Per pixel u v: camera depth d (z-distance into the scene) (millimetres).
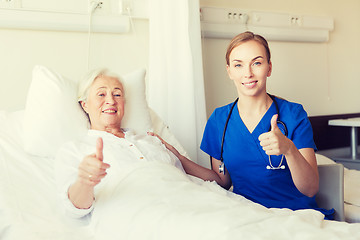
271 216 1041
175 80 2281
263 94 1542
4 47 2078
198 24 2271
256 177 1557
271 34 2916
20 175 1527
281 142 1222
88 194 1219
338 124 3031
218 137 1675
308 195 1452
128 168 1358
